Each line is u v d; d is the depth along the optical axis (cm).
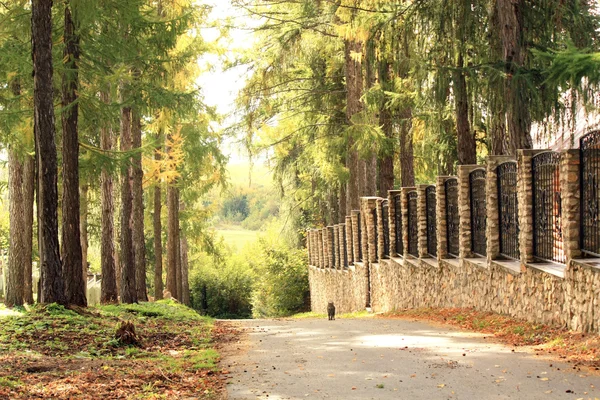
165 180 2839
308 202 4906
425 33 1862
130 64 1691
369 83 2694
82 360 1017
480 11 1761
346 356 1010
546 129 1736
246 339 1375
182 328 1625
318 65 3522
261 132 3344
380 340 1197
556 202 1218
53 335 1227
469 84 1712
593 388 722
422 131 2564
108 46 1612
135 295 2248
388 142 2755
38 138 1459
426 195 2059
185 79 2488
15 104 1694
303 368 920
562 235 1189
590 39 1628
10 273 2109
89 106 1650
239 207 11856
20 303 2098
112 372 901
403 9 1920
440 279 1875
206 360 1032
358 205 3175
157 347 1252
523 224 1323
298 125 3612
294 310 5025
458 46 1792
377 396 729
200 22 2484
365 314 2616
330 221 4512
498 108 1639
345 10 2102
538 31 1681
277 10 3095
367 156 2630
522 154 1316
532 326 1230
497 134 1817
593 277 1038
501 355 966
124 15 1532
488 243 1516
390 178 2988
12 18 1543
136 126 2422
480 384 768
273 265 4991
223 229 11519
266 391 779
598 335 1008
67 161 1605
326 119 3531
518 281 1350
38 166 1470
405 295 2234
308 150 3562
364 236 2822
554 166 1222
